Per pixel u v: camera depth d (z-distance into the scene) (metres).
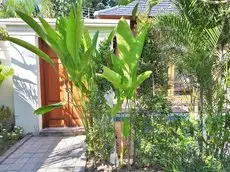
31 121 7.40
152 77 4.61
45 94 7.73
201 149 4.36
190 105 4.59
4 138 6.63
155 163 4.50
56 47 4.43
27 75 7.32
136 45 4.11
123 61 4.15
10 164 5.05
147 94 4.61
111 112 4.40
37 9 8.13
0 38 6.95
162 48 4.50
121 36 4.12
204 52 4.10
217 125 4.29
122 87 4.12
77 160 5.27
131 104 4.55
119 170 4.75
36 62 7.31
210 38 4.16
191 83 4.34
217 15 4.17
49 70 7.70
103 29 7.34
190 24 4.23
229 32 4.13
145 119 4.61
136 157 4.81
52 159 5.34
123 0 4.93
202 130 4.42
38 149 6.05
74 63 4.43
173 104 4.75
